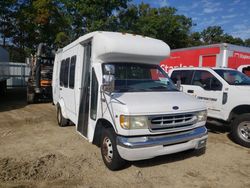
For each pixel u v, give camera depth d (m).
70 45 8.02
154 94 5.50
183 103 5.18
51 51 14.74
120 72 5.89
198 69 8.86
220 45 10.73
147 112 4.72
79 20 22.05
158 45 6.33
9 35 21.64
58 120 9.21
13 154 6.12
